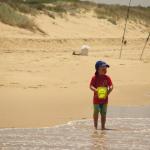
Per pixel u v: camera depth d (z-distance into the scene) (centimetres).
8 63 2959
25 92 2180
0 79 2434
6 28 4812
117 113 1867
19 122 1648
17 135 1445
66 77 2658
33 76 2591
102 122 1587
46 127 1588
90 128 1584
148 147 1316
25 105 1925
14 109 1845
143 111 1922
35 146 1304
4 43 4100
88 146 1316
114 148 1299
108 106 2008
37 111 1834
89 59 3353
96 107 1586
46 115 1775
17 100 2008
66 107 1933
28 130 1527
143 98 2206
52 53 3709
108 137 1441
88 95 2200
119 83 2581
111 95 2230
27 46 4319
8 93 2131
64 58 3331
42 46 4509
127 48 5269
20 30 4962
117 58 3788
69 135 1459
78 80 2605
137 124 1662
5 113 1773
